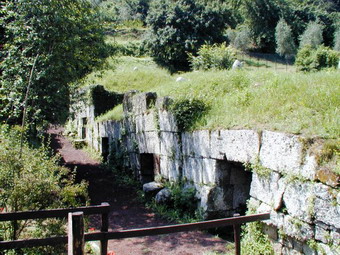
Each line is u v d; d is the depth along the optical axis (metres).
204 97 7.52
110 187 9.71
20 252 4.24
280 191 4.33
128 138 10.92
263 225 4.70
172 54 28.19
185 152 7.12
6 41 9.31
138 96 9.84
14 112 7.73
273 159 4.50
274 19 44.56
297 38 43.84
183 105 7.33
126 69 22.16
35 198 4.47
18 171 4.63
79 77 10.49
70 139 18.19
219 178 6.10
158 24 29.86
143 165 9.67
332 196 3.56
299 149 4.07
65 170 5.41
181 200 6.76
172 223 6.59
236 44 39.81
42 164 5.00
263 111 5.55
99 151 14.33
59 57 8.64
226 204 6.19
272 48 42.44
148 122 9.05
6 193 4.37
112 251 4.90
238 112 6.13
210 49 15.55
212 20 30.61
